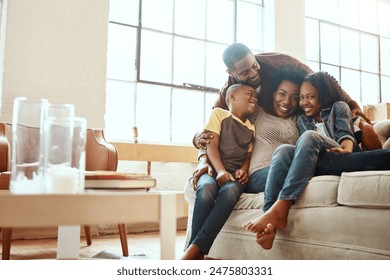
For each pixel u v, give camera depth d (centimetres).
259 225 165
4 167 215
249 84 228
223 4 427
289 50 436
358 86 510
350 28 510
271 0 434
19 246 270
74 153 97
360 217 152
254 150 216
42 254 241
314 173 183
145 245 280
